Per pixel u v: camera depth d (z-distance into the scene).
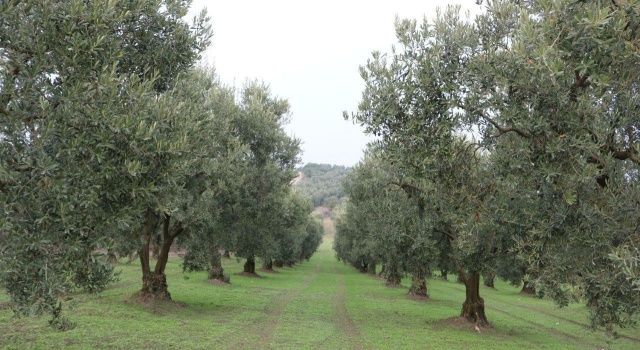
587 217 6.87
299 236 55.69
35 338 13.28
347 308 25.31
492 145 9.34
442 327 20.05
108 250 6.62
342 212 63.84
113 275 8.38
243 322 18.67
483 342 17.17
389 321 21.31
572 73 6.50
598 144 6.88
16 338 13.13
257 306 23.59
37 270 5.97
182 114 8.46
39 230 5.89
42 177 5.83
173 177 6.94
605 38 5.89
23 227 5.78
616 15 5.87
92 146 6.07
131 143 6.15
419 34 10.52
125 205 6.69
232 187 21.39
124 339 13.95
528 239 7.97
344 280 47.75
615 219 6.78
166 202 7.75
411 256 22.41
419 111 9.97
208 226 21.31
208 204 19.58
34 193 5.84
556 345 17.92
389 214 21.69
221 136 19.89
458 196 10.91
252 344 14.83
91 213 6.33
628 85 6.50
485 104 8.38
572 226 7.28
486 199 10.19
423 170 10.27
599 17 5.57
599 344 19.28
